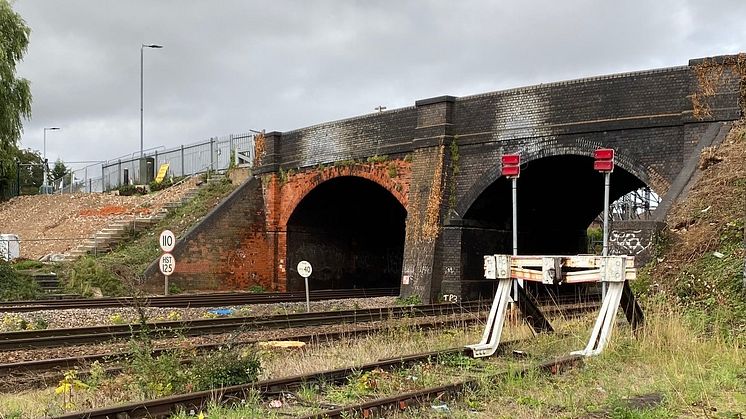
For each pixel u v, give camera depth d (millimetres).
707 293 13109
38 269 28484
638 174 20188
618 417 7176
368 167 27375
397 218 36406
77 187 53094
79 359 11547
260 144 32688
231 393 8156
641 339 11094
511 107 23016
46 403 8453
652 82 20062
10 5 30391
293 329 16516
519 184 24328
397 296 26734
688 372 9250
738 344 10836
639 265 15125
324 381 9000
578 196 27922
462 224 24141
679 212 16406
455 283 23984
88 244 31953
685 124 19312
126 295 25531
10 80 29641
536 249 28344
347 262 34344
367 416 7266
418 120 25328
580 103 21422
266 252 31922
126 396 8484
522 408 7723
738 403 7809
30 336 14523
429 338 13633
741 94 18594
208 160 40312
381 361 10211
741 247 13742
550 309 17578
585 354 10500
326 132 29547
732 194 15742
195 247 29438
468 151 24141
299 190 30750
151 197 38969
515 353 11453
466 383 8484
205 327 15781
